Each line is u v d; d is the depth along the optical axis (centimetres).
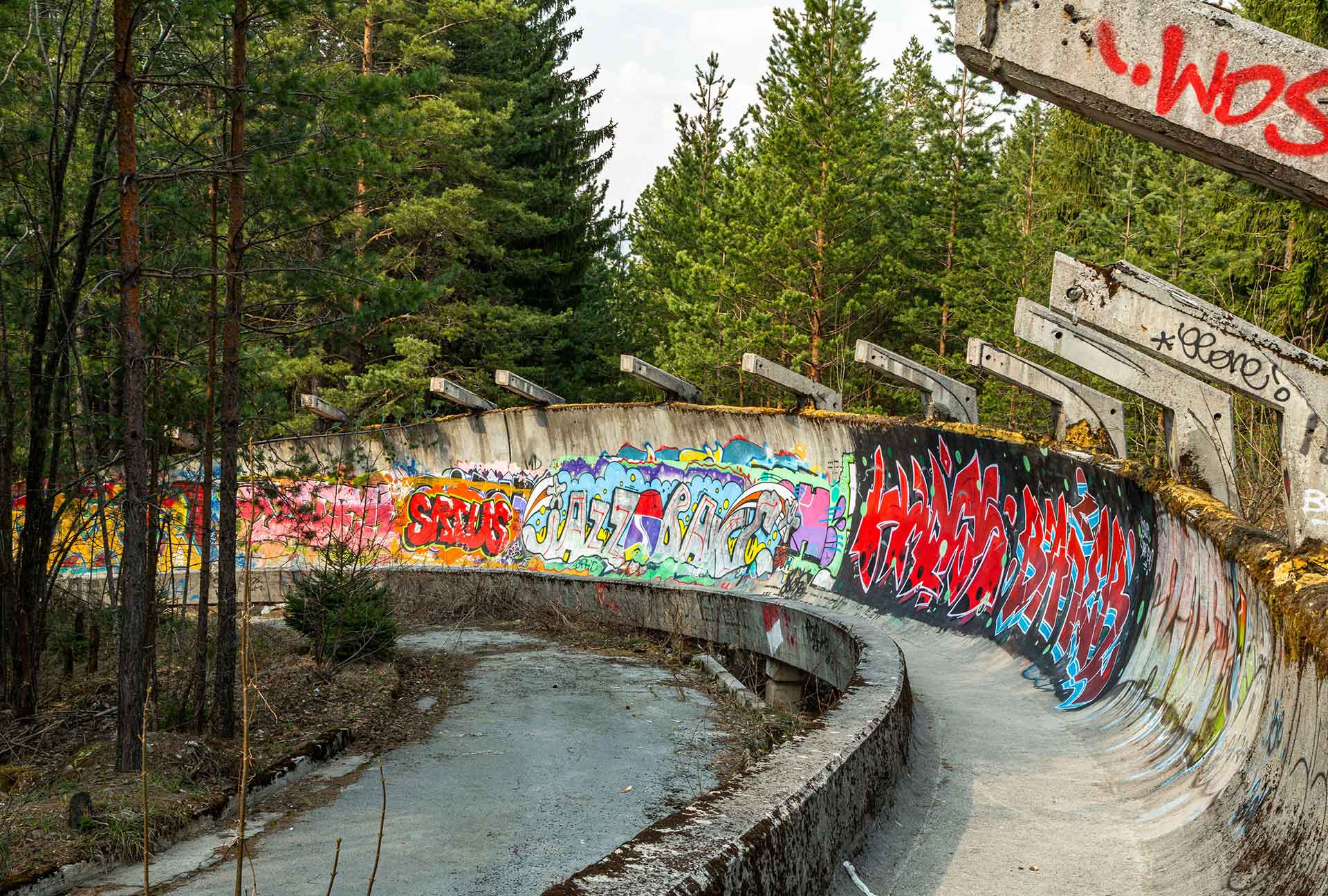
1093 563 1013
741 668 1503
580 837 782
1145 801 592
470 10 2492
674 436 2056
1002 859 512
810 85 2280
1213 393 875
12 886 644
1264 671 502
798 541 1761
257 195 1129
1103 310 676
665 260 3281
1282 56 326
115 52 855
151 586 1095
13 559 1155
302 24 2266
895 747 622
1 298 1052
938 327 2547
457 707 1262
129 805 773
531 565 2297
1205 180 2061
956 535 1388
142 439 855
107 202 1138
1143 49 345
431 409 2808
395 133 1036
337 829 805
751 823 379
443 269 2655
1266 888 395
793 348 2377
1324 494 505
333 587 1459
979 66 379
